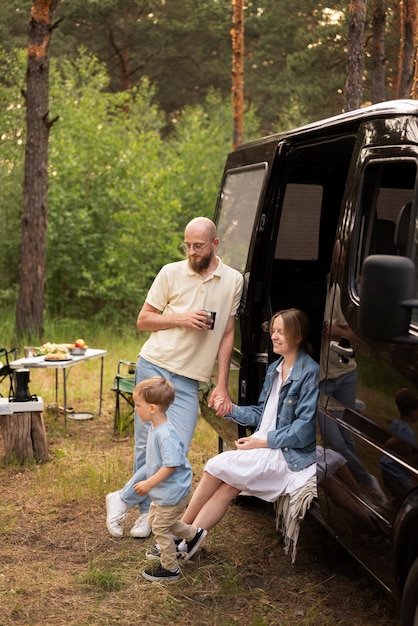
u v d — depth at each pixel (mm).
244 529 4883
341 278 3662
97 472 5906
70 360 7047
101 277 12625
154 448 4074
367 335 2660
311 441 4102
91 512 5133
